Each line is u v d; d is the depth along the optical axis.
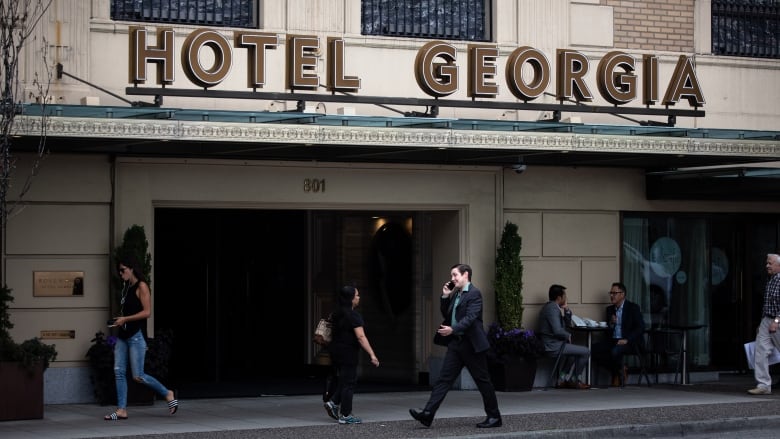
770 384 16.77
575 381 17.44
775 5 19.50
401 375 18.42
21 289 14.92
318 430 12.79
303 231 19.56
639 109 16.61
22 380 13.58
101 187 15.29
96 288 15.27
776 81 19.38
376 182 16.80
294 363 19.48
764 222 19.67
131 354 13.77
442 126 14.80
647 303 18.75
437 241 17.89
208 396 16.50
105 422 13.48
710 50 18.92
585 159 17.19
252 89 15.41
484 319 17.38
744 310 19.66
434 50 15.55
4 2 14.38
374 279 18.83
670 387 17.80
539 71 15.99
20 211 14.26
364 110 16.62
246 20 16.23
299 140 14.05
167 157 15.53
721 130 16.23
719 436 13.29
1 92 13.93
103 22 15.30
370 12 16.98
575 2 18.02
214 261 19.00
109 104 15.30
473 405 15.40
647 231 18.78
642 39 18.44
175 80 15.59
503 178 17.61
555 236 17.95
